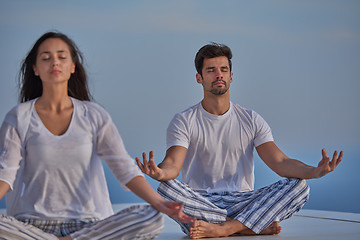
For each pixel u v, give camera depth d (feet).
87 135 10.36
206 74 15.46
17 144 10.11
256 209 14.44
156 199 10.19
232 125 15.66
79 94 11.30
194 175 15.65
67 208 10.33
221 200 14.98
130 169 10.34
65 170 10.21
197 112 15.69
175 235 14.90
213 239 13.75
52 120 10.36
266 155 15.60
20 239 9.80
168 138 15.46
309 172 14.44
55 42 10.46
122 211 10.37
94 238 10.23
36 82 10.94
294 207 14.76
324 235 14.39
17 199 10.30
